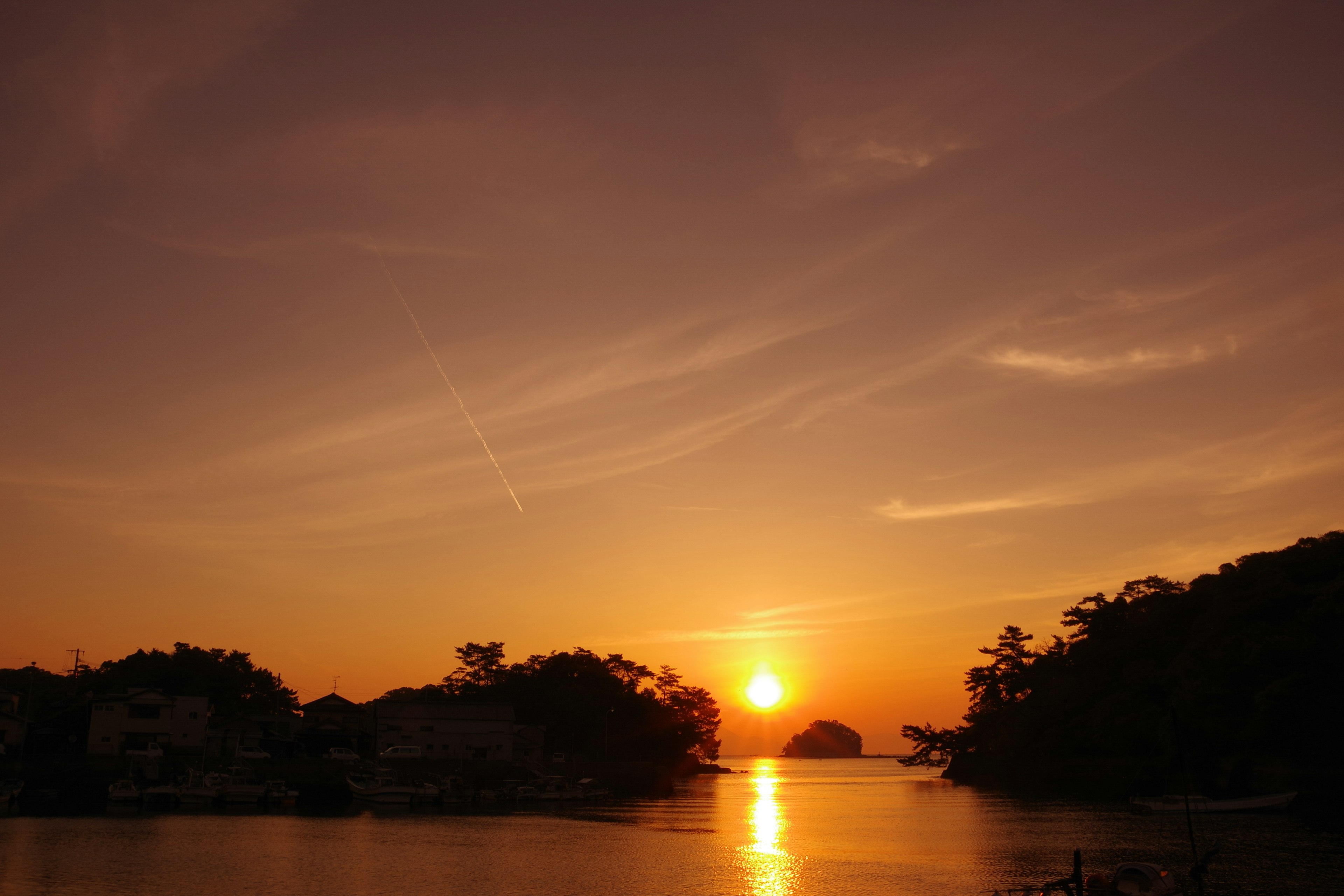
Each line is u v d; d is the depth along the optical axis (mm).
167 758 105875
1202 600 113812
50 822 73312
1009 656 163000
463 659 175875
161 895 43969
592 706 161125
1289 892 44750
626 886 48562
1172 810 87125
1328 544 100000
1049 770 130625
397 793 99438
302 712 136000
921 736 180250
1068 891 44406
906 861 57656
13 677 153125
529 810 98000
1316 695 86688
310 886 46656
